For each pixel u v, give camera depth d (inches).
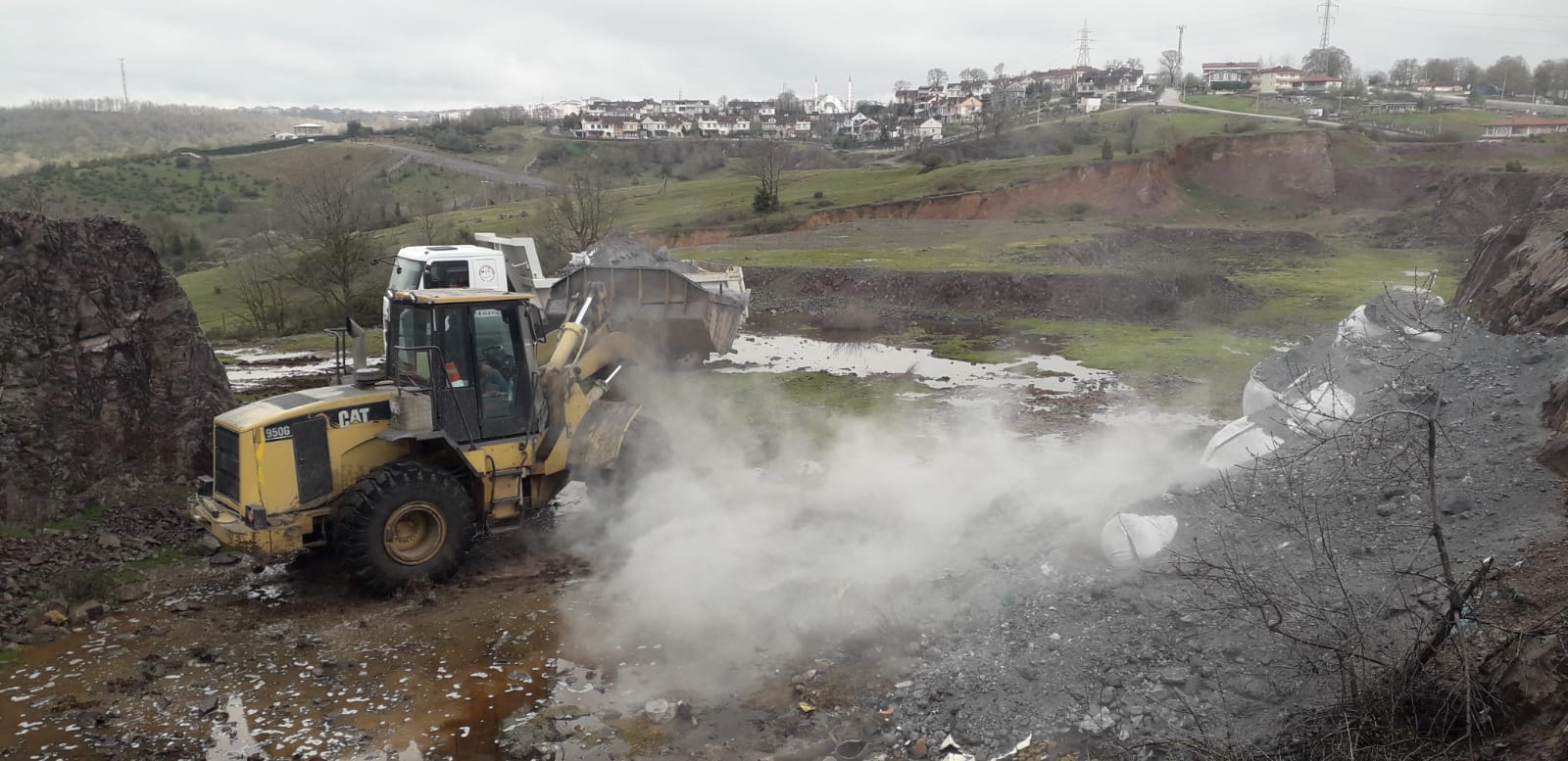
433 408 339.3
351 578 337.7
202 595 340.5
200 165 4266.7
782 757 234.4
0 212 418.6
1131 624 263.4
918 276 1218.6
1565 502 255.4
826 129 7303.2
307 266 1387.8
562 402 382.3
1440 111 4279.0
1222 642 244.4
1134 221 2319.1
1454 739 186.1
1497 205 1941.4
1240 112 4375.0
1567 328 406.9
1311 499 307.0
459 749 241.8
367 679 277.1
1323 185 2539.4
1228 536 301.3
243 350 973.2
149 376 462.6
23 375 405.7
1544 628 188.5
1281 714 213.9
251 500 316.8
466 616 317.4
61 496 400.2
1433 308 481.7
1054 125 3986.2
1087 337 948.6
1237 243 1872.5
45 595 329.4
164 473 448.8
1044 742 227.1
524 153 5324.8
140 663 288.2
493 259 687.1
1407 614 227.9
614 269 667.4
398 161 4751.5
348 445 333.7
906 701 253.3
